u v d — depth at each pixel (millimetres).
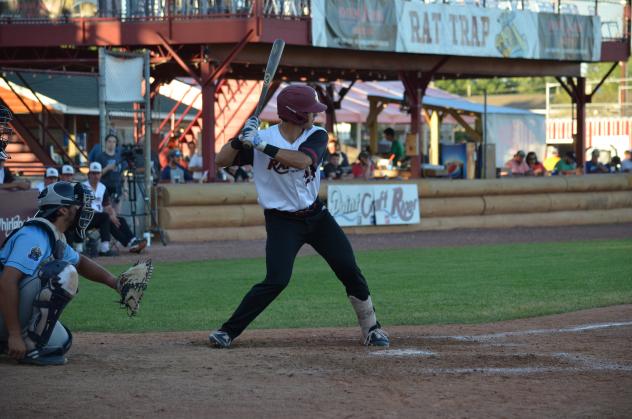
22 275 12133
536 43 54719
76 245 32906
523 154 58906
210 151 44625
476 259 32625
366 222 45969
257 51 45344
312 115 13898
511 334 16188
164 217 40219
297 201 14039
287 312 19938
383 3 46938
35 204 21750
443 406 10352
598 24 58281
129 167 37781
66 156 49031
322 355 13484
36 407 10117
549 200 52375
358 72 60125
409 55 51406
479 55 51875
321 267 30141
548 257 33125
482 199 50312
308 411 10086
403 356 13516
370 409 10180
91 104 59562
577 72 60531
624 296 22047
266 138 13969
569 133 90812
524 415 9969
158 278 26766
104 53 35844
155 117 60125
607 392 11078
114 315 19406
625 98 96062
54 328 12555
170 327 17781
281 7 43125
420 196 48438
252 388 11156
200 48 45062
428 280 25922
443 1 50562
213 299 22172
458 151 54688
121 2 43594
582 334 16062
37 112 56344
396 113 75562
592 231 48469
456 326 17469
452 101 73625
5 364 12461
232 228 41969
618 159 64062
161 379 11625
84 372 12008
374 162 54469
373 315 14891
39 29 44125
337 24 45000
